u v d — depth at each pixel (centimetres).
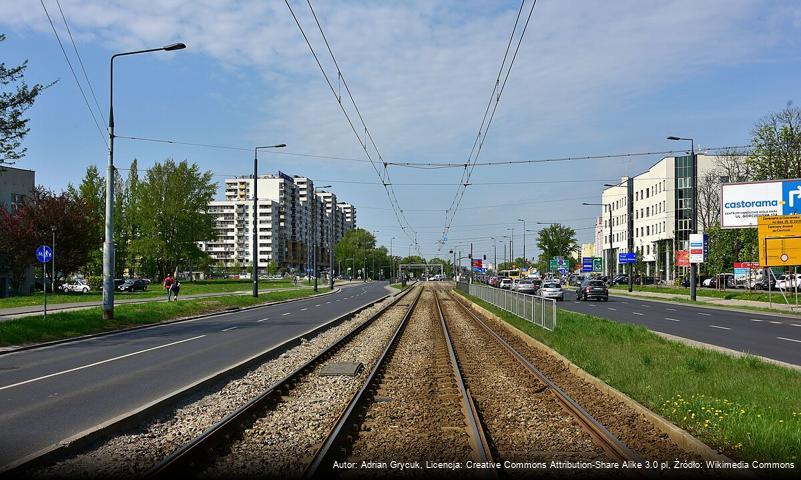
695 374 1200
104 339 2191
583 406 1013
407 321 3042
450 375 1376
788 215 3803
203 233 8744
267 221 17400
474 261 10950
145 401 1066
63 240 5341
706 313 3609
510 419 945
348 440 814
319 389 1207
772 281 6247
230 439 816
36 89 2208
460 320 3147
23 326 2141
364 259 16712
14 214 5378
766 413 847
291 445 795
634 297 6034
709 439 762
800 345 1900
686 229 8888
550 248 14312
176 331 2488
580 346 1667
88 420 923
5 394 1137
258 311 3869
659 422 845
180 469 685
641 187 10288
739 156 6662
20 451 754
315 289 7056
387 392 1179
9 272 5419
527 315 2666
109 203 2639
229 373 1338
